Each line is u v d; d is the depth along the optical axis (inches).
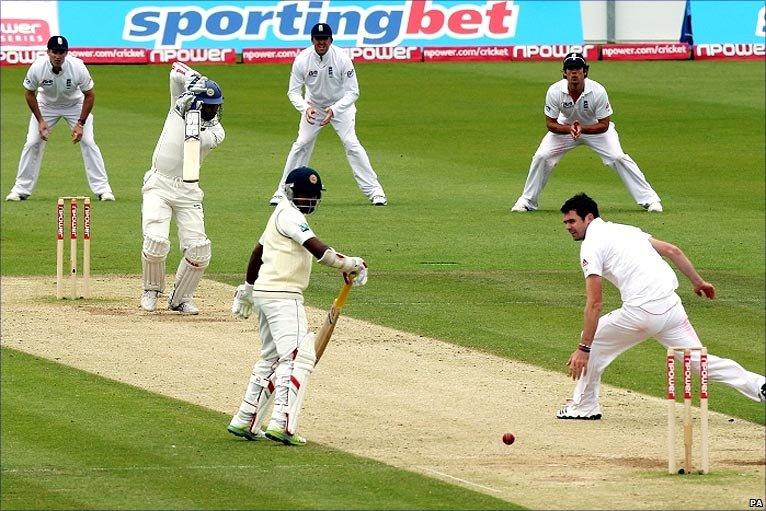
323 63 2731.3
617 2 4640.8
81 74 2810.0
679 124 3863.2
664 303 1434.5
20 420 1470.2
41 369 1673.2
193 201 1958.7
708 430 1435.8
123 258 2368.4
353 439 1400.1
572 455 1344.7
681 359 1307.8
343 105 2765.7
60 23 4384.8
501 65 4586.6
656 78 4436.5
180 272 1961.1
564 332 1884.8
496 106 4069.9
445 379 1647.4
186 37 4471.0
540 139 3668.8
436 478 1261.1
